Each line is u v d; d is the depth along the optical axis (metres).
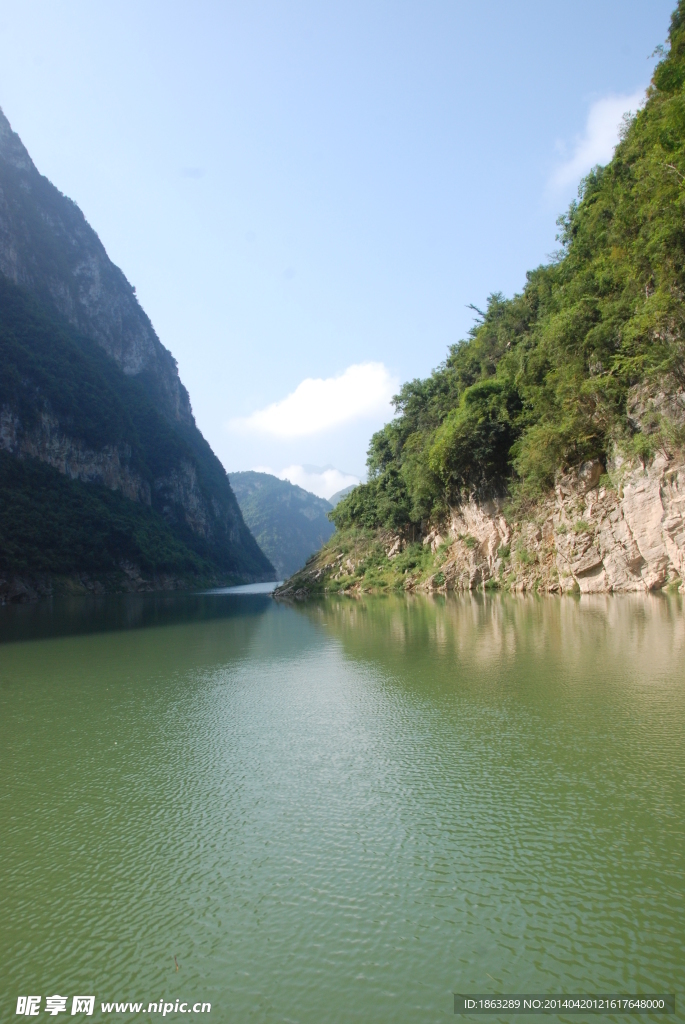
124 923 7.91
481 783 11.37
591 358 40.56
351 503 88.12
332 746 14.05
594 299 41.59
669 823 9.49
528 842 9.22
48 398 153.25
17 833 10.34
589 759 12.10
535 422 49.25
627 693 16.36
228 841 9.84
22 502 127.56
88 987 6.83
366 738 14.44
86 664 27.16
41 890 8.68
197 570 176.12
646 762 11.77
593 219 48.09
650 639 23.36
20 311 167.25
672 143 34.66
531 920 7.51
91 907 8.26
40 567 117.50
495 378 59.06
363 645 28.61
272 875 8.81
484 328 76.69
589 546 41.28
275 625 42.03
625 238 41.59
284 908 8.04
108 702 19.36
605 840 9.15
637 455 37.62
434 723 15.12
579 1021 6.04
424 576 64.56
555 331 43.47
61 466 153.50
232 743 14.73
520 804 10.42
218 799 11.48
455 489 61.25
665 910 7.55
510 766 12.05
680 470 34.16
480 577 55.38
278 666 24.67
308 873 8.80
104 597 115.88
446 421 63.09
